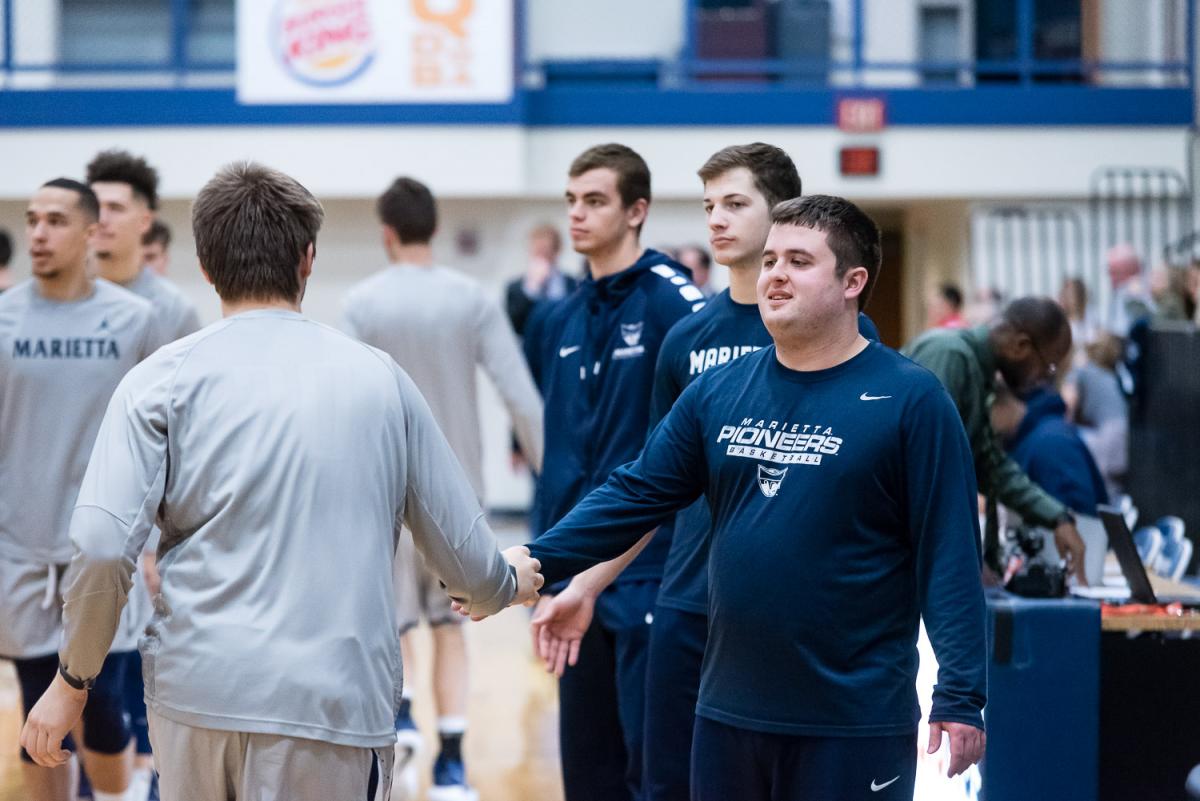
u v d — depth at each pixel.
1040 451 9.15
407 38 20.64
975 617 5.16
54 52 22.72
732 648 5.42
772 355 5.62
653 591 7.48
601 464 7.68
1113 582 9.12
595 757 7.77
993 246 21.39
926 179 21.31
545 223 21.00
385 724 5.11
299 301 5.36
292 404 5.04
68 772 8.41
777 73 22.20
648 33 23.33
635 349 7.59
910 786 5.35
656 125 21.20
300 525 4.96
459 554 5.35
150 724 5.03
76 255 8.05
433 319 10.29
